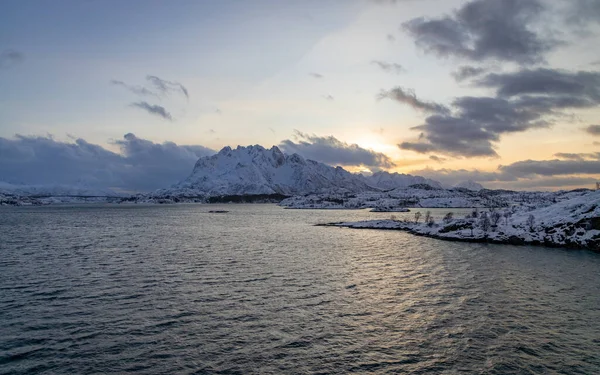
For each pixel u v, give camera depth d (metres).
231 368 26.67
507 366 27.19
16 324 34.62
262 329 33.84
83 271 58.22
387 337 32.25
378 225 155.75
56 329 33.47
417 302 42.22
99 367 26.69
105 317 36.66
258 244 96.38
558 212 111.81
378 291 46.97
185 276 54.97
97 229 140.50
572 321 36.22
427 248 90.12
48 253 77.06
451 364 27.48
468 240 106.00
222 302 41.78
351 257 74.75
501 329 34.09
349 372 26.23
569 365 27.39
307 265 64.94
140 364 27.14
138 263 65.69
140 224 170.75
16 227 147.62
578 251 84.94
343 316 37.41
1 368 26.41
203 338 31.72
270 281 52.12
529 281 53.00
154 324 34.84
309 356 28.61
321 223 182.75
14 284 49.44
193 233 127.62
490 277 55.69
